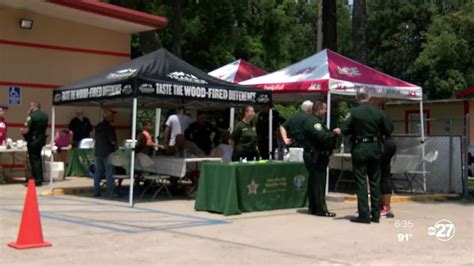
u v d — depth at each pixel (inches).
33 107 601.6
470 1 1726.1
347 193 568.7
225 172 430.0
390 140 422.0
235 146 498.9
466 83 1648.6
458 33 1668.3
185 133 570.9
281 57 1712.6
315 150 426.9
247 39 1574.8
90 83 509.0
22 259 274.8
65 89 535.5
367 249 314.7
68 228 358.0
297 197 474.3
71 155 707.4
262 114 617.0
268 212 445.1
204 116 576.7
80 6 668.1
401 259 292.2
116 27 756.0
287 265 275.0
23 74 690.2
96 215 414.3
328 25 816.9
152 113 924.6
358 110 398.0
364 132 398.3
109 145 525.3
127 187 589.9
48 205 466.3
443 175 603.2
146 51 1078.4
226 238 337.1
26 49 692.7
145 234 342.6
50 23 712.4
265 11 1636.3
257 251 303.9
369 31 1964.8
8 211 423.8
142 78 454.0
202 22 1446.9
